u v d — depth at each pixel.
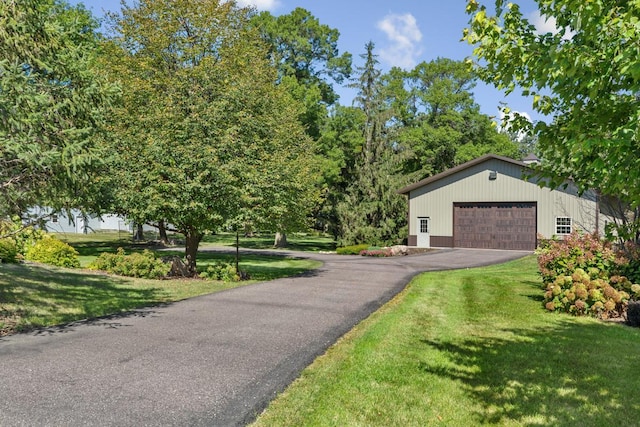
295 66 40.38
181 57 18.47
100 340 6.74
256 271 17.47
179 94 13.70
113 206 13.35
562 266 10.20
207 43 20.55
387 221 30.86
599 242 10.04
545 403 4.64
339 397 4.70
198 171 12.93
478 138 41.19
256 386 4.94
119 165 12.55
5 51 7.36
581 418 4.30
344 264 20.36
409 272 16.44
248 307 9.42
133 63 19.00
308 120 34.12
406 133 37.88
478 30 4.12
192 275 15.19
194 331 7.34
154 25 19.94
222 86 14.34
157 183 12.72
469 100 40.62
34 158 6.80
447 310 9.29
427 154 37.59
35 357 5.88
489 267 18.41
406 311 9.08
